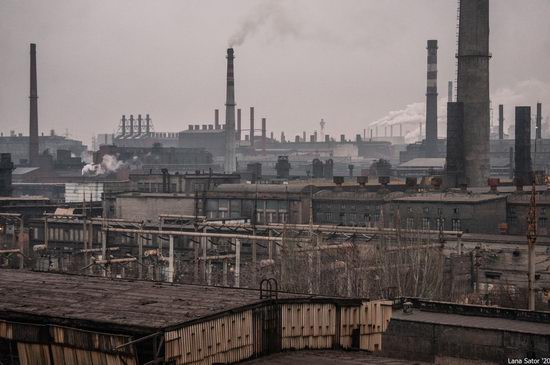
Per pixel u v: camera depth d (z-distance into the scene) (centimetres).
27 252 14338
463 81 17375
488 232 12094
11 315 4119
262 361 4041
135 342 3656
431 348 4394
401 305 4816
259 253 11362
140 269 10138
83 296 4450
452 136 16950
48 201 16038
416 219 11719
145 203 14775
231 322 3988
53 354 4009
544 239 9775
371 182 17388
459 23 17450
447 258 9094
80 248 13712
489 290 8819
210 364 3859
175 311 3988
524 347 4134
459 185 16138
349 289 7769
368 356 4281
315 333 4325
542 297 8275
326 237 9575
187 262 11112
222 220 11862
